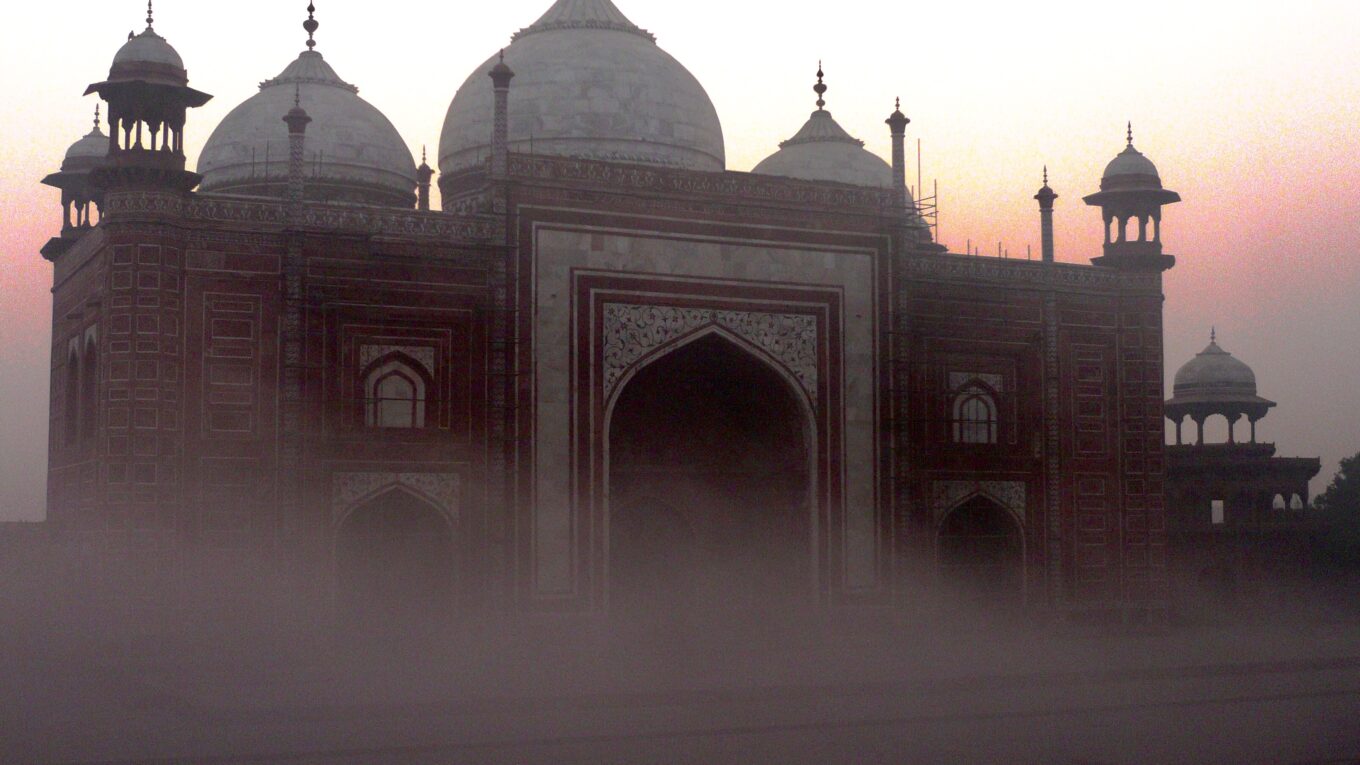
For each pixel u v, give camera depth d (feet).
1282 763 19.93
